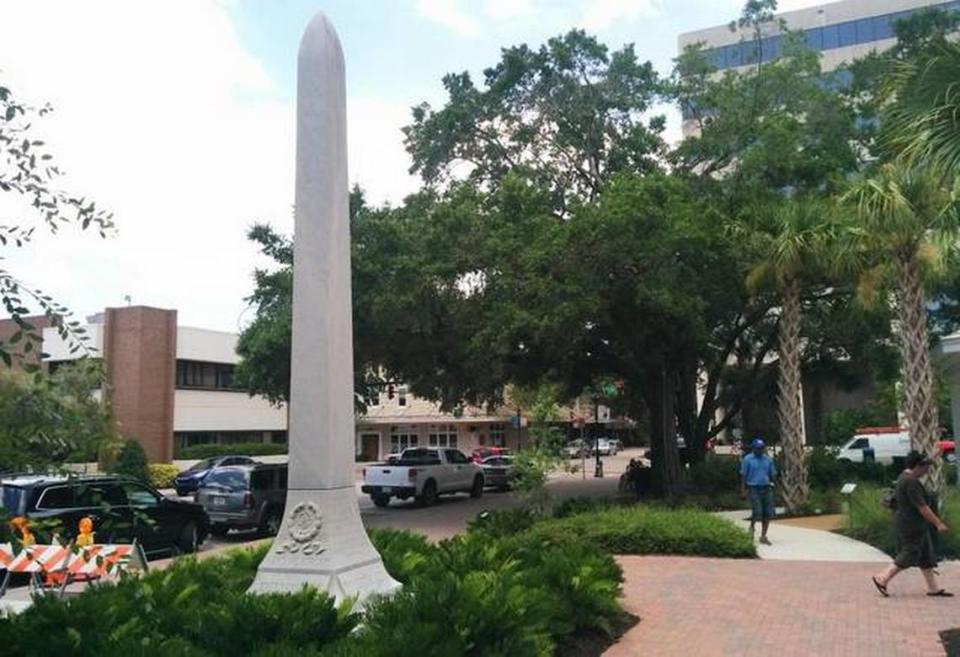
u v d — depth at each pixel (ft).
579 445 189.06
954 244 49.52
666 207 68.69
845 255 65.26
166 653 16.51
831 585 38.50
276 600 19.70
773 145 79.71
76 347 14.23
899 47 97.81
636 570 43.70
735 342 98.99
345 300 27.53
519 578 26.25
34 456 13.52
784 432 73.26
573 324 67.87
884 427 155.74
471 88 92.32
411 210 79.77
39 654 16.90
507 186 74.38
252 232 79.66
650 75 90.63
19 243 14.55
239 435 167.32
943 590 35.29
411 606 19.95
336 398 26.37
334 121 27.55
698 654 26.55
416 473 94.99
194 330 155.43
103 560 17.48
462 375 85.71
